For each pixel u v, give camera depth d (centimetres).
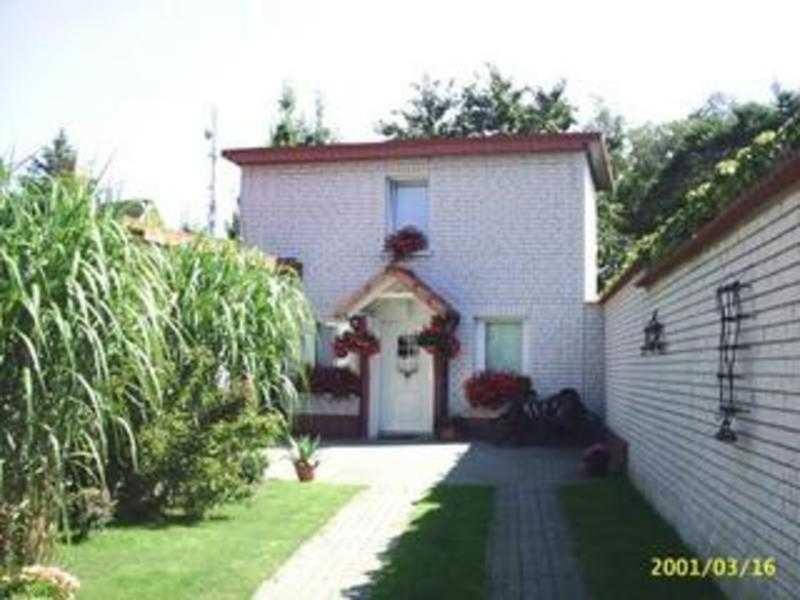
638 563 743
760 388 565
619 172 3086
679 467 847
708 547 717
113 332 580
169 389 873
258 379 979
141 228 860
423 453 1523
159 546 778
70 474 698
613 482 1195
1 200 564
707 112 3309
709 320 715
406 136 3195
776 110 2464
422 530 892
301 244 1894
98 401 550
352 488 1124
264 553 770
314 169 1898
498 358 1816
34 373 546
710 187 668
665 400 926
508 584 702
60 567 652
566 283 1772
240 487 976
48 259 555
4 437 548
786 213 512
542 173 1798
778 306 528
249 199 1923
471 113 3152
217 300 921
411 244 1823
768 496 548
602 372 1741
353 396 1819
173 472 888
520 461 1423
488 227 1809
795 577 496
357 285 1861
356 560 772
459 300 1808
